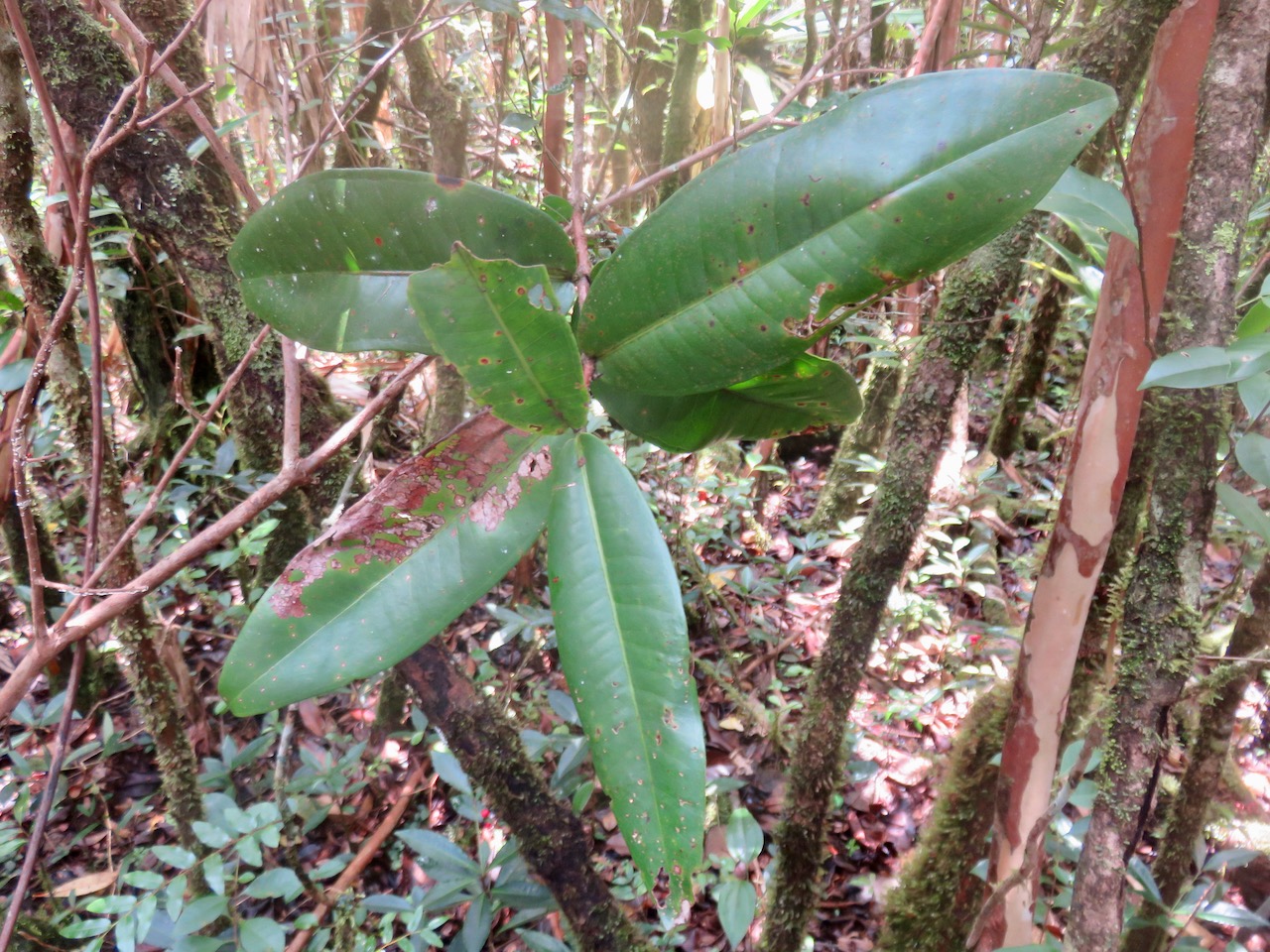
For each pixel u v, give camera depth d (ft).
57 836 3.88
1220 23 1.39
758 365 1.13
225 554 3.11
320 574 1.18
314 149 1.85
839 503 5.97
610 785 1.10
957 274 2.34
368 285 1.29
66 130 2.53
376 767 4.08
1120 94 1.82
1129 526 2.04
